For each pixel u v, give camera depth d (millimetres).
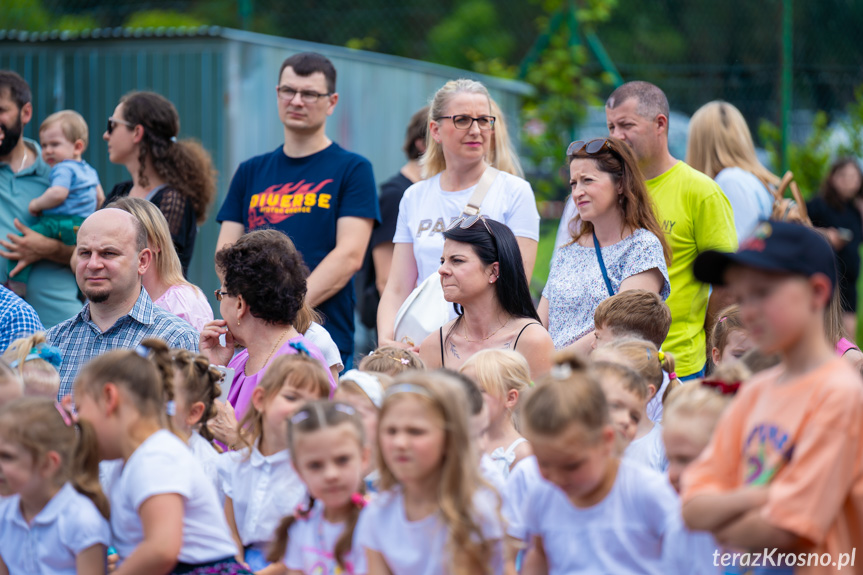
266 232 7844
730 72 19422
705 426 5492
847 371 4480
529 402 5121
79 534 5723
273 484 6598
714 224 9086
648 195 8641
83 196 11617
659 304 7793
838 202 17172
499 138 10430
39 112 15008
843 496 4414
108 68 14609
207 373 6910
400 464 5184
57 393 7836
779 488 4414
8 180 11359
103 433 5840
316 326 8422
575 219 9094
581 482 5086
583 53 19719
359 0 30938
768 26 27000
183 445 5926
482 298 8109
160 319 8438
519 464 6168
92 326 8445
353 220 10273
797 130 19328
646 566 5141
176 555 5562
